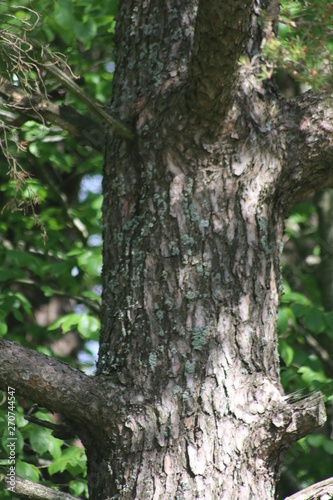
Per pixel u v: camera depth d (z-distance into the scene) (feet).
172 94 33.24
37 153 42.65
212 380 32.91
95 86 46.11
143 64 33.45
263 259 33.17
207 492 32.76
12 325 50.39
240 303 33.04
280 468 33.09
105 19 42.27
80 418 32.96
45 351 43.62
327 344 53.62
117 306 33.17
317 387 39.68
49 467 37.42
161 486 32.78
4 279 42.34
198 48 32.55
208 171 33.14
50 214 49.62
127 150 33.35
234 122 33.09
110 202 33.40
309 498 33.01
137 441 32.89
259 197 33.22
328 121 33.30
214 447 32.81
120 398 32.94
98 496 32.99
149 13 33.55
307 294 56.03
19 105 33.65
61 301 52.85
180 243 33.06
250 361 32.99
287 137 33.35
